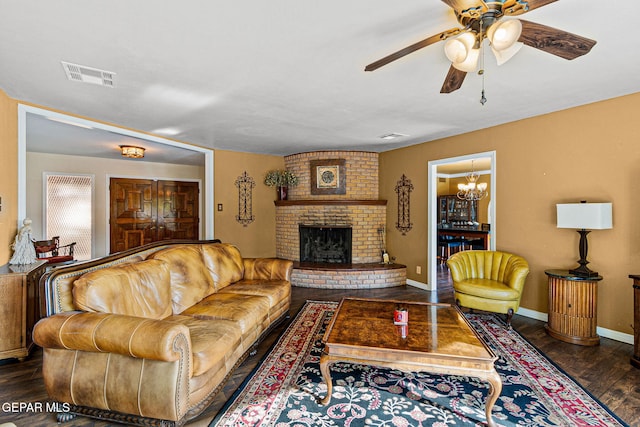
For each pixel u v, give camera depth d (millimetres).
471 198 8195
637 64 2391
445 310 2703
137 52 2176
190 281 2885
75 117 3553
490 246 4176
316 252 5801
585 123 3291
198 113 3533
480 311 3963
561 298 3092
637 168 2953
